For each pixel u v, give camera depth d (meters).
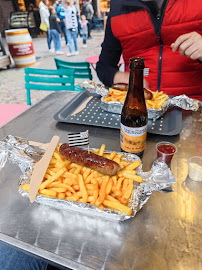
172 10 1.40
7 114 1.76
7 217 0.72
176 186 0.80
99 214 0.65
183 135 1.10
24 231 0.67
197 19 1.39
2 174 0.90
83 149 0.82
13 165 0.94
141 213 0.70
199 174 0.79
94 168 0.73
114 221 0.69
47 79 1.97
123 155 0.84
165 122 1.17
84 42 7.16
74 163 0.81
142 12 1.49
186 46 1.21
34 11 9.75
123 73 1.70
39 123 1.26
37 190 0.70
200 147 1.00
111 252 0.60
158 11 1.48
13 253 0.93
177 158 0.94
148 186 0.69
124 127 0.85
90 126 1.21
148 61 1.64
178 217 0.68
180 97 1.27
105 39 1.78
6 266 0.89
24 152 0.84
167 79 1.63
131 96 0.88
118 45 1.76
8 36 5.26
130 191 0.69
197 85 1.63
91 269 0.56
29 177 0.77
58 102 1.53
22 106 1.90
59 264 0.58
